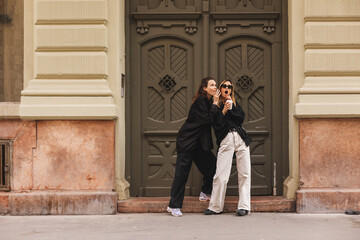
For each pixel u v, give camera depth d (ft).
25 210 17.62
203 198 18.08
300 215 17.19
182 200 17.30
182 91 19.72
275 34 19.48
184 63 19.74
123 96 19.01
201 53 19.56
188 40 19.58
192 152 17.25
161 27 19.66
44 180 17.87
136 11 19.60
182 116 19.70
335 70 17.74
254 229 15.02
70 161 17.87
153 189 19.54
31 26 18.43
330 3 17.81
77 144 17.88
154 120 19.71
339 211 17.47
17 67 18.72
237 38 19.69
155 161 19.65
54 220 16.78
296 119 18.06
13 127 18.03
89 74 17.87
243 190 17.06
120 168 18.35
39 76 17.95
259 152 19.54
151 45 19.75
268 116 19.56
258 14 19.38
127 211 17.92
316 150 17.72
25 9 18.45
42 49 17.94
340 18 17.84
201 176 19.42
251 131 19.48
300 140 17.75
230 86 17.26
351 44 17.76
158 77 19.72
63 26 17.94
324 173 17.71
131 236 14.35
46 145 17.88
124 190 18.26
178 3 19.66
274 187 19.29
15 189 17.90
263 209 17.79
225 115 17.08
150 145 19.74
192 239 13.92
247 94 19.62
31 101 17.75
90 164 17.85
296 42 18.13
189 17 19.49
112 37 18.15
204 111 16.88
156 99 19.75
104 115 17.56
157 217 17.01
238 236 14.17
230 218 16.65
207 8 19.44
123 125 18.94
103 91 17.72
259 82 19.62
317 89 17.60
